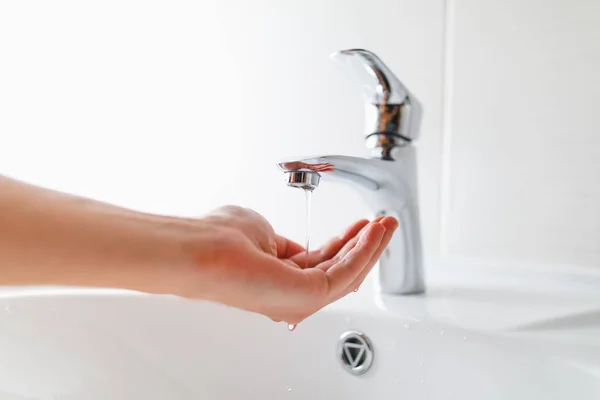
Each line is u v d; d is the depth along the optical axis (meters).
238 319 0.46
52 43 0.73
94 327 0.46
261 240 0.36
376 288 0.52
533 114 0.52
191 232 0.30
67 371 0.45
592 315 0.42
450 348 0.40
